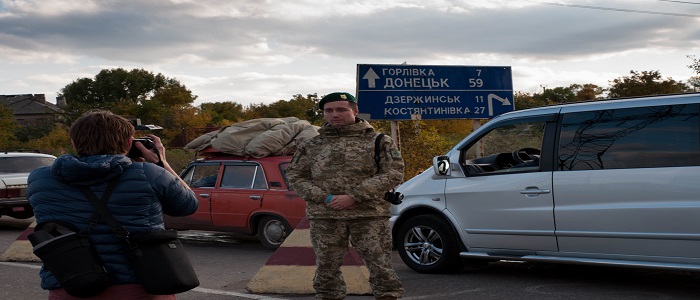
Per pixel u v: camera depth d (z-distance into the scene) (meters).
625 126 7.19
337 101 5.42
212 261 10.45
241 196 11.45
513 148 8.48
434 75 15.03
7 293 8.30
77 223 3.44
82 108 58.88
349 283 7.58
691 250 6.69
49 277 3.48
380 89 14.56
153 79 104.94
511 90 15.72
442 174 8.19
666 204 6.79
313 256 7.90
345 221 5.44
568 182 7.44
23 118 100.00
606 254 7.23
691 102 6.82
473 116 15.34
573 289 7.57
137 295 3.47
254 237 13.36
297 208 10.90
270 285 7.85
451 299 7.23
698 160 6.69
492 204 8.04
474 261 9.31
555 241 7.56
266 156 11.53
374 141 5.43
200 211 11.91
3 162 16.09
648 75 35.25
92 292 3.36
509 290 7.60
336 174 5.39
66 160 3.46
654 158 6.93
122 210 3.49
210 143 12.05
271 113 60.16
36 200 3.51
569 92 43.97
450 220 8.41
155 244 3.47
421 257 8.70
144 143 3.85
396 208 8.91
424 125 17.53
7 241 13.94
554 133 7.67
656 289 7.45
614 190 7.12
